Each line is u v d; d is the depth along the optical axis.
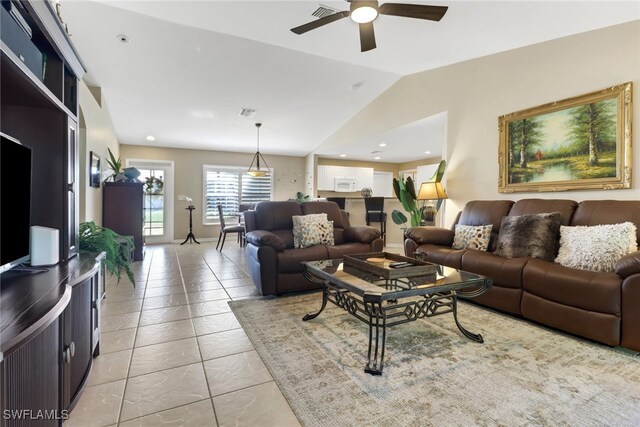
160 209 7.39
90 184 3.71
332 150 7.12
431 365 1.83
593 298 2.04
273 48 3.57
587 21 2.69
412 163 8.75
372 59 3.92
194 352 2.00
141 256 5.02
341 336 2.23
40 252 1.60
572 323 2.15
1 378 0.79
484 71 3.69
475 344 2.10
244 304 2.93
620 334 1.95
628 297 1.92
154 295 3.21
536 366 1.82
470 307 2.83
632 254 1.93
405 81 4.72
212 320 2.53
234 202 8.08
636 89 2.55
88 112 3.59
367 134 5.55
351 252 3.44
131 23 2.98
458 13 2.71
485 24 2.89
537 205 2.99
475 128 3.80
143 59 3.65
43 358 1.05
